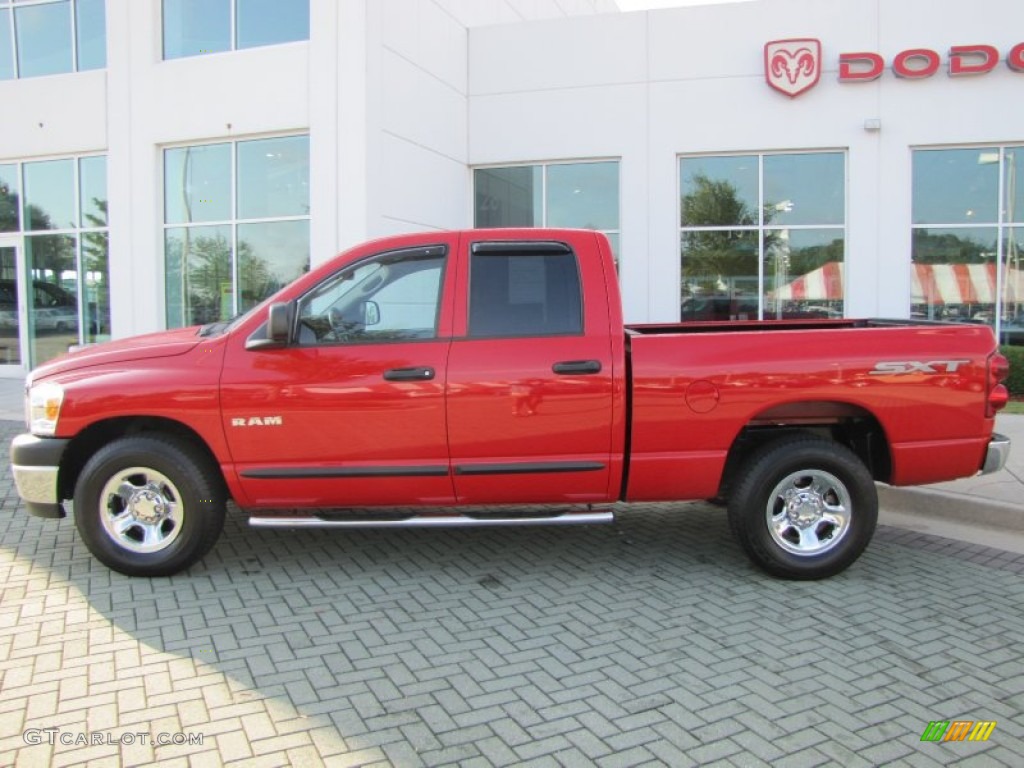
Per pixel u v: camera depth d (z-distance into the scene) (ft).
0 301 50.83
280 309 15.57
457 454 16.25
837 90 43.14
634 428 16.24
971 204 42.96
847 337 16.58
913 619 14.92
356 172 38.42
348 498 16.55
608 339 16.35
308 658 13.14
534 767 10.13
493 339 16.31
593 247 16.74
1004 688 12.28
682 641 13.91
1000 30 41.60
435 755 10.36
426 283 16.60
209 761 10.17
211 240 43.80
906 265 43.14
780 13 43.45
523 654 13.35
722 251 45.29
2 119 48.24
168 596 15.85
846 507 16.72
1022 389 40.29
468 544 19.39
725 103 44.27
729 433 16.42
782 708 11.63
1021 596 16.14
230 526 20.74
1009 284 43.01
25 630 14.17
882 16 42.47
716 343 16.37
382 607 15.38
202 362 16.35
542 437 16.25
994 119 41.88
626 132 45.42
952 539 19.94
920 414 16.62
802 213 44.39
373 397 16.06
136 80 44.24
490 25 46.93
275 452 16.24
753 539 16.65
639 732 10.96
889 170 42.91
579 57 45.80
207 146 43.45
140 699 11.75
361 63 38.11
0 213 49.83
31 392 16.98
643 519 21.79
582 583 16.79
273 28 41.37
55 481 16.55
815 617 14.98
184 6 43.65
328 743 10.62
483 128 47.52
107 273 47.93
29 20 48.19
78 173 47.85
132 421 16.85
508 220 47.78
